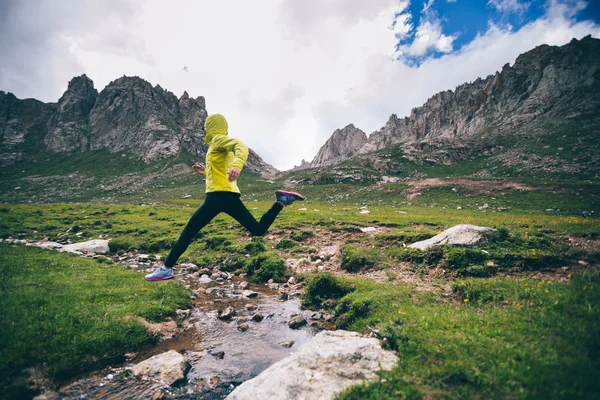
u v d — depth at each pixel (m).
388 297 8.16
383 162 147.00
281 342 7.22
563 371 3.78
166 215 29.33
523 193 63.34
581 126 126.62
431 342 4.98
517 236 10.70
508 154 128.38
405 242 13.34
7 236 20.73
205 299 10.32
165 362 5.89
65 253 14.39
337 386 4.26
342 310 8.61
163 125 185.12
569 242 10.55
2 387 4.75
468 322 5.64
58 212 32.22
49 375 5.23
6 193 117.00
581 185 62.84
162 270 5.23
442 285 8.95
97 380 5.40
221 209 4.96
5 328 5.94
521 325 5.12
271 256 13.98
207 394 5.15
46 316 6.76
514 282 7.59
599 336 4.40
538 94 167.00
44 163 167.50
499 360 4.23
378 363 4.66
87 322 6.81
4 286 8.58
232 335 7.61
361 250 12.80
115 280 10.52
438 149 153.88
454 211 42.09
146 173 150.25
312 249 14.96
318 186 108.94
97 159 169.50
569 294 5.92
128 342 6.59
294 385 4.37
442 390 3.88
